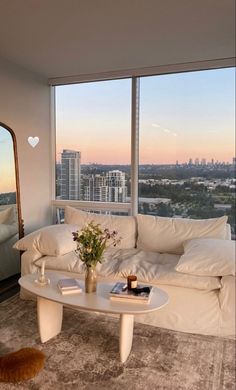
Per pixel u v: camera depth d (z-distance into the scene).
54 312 2.44
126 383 1.94
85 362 2.14
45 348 2.30
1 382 1.91
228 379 2.00
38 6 2.43
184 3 2.39
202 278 2.54
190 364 2.14
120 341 2.14
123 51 3.37
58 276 2.61
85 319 2.76
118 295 2.15
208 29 2.83
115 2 2.38
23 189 4.00
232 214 3.80
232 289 2.46
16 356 2.07
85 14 2.56
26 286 2.37
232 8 2.46
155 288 2.40
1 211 3.59
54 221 4.59
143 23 2.72
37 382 1.92
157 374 2.03
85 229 2.39
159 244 3.32
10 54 3.46
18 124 3.87
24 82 3.94
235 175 3.76
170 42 3.12
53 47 3.27
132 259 3.00
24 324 2.65
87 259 2.27
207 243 2.80
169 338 2.46
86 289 2.28
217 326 2.49
